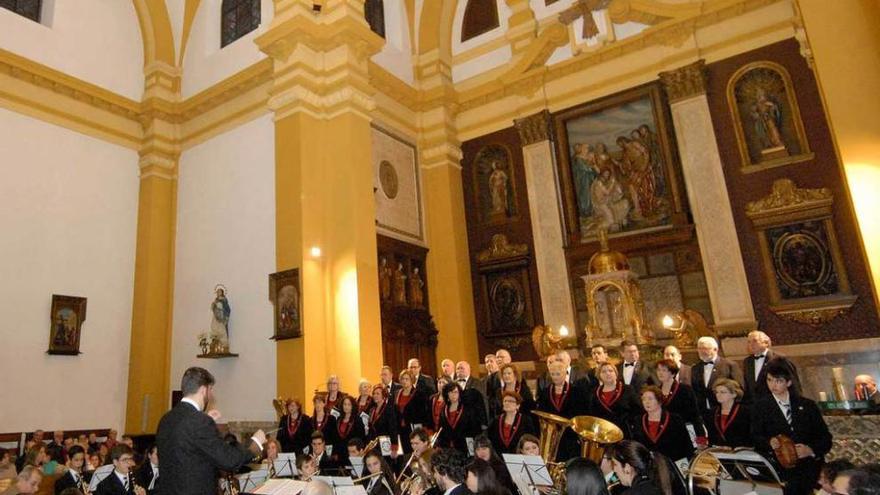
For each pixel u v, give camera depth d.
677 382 6.26
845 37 6.63
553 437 5.85
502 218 14.50
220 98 13.45
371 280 11.34
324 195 11.76
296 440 8.76
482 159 15.16
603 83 13.61
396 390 9.05
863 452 6.77
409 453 8.21
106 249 12.96
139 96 14.25
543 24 14.84
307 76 11.95
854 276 10.68
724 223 11.76
